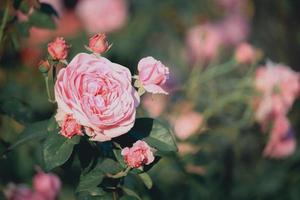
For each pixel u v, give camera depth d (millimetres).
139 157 701
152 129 740
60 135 715
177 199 1182
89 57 706
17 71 1392
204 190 1177
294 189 1252
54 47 728
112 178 744
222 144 1229
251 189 1247
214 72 1252
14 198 1066
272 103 1237
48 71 734
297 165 1264
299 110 1361
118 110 693
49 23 947
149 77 716
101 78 701
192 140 1161
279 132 1256
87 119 689
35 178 1080
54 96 737
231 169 1226
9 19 938
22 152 1139
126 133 736
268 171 1264
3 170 1132
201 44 1315
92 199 735
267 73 1229
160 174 1181
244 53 1226
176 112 1247
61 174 1190
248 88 1250
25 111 894
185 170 1123
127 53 1705
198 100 1262
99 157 741
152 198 1012
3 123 1112
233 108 1279
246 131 1249
